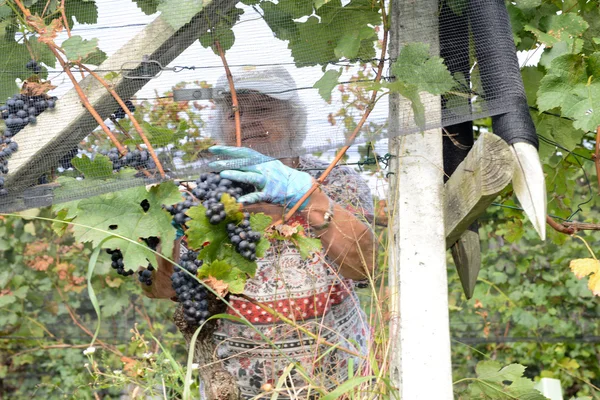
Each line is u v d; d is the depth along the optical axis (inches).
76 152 89.4
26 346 220.2
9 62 90.8
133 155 86.4
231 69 87.3
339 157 90.4
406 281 86.6
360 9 88.3
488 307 213.6
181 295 86.7
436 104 85.1
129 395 122.5
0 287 209.9
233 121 87.0
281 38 87.7
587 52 102.4
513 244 207.0
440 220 87.7
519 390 96.3
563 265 206.7
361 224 98.5
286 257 101.7
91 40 86.6
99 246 84.2
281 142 86.6
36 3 91.7
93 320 217.9
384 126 85.4
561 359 209.8
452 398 84.4
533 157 82.1
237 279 86.1
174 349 213.6
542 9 100.7
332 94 86.4
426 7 88.9
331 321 102.8
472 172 84.4
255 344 102.3
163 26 87.6
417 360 85.0
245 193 89.8
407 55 84.2
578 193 200.2
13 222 208.7
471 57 88.4
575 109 86.3
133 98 87.6
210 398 89.1
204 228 84.7
